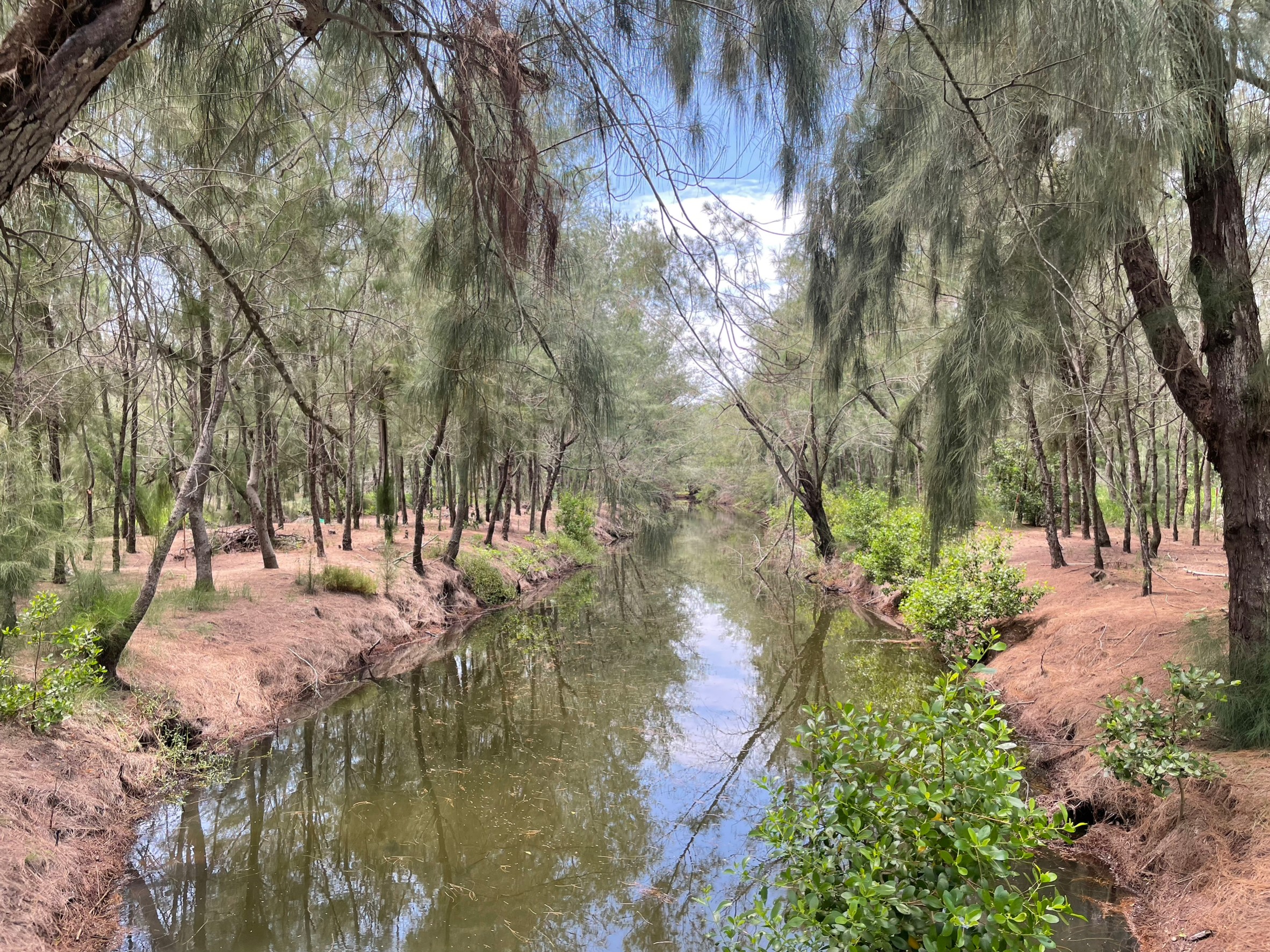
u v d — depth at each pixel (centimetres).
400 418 1086
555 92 250
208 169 310
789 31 229
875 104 398
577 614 1448
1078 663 725
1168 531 1639
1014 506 1758
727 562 2227
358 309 649
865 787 310
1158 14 244
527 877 527
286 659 868
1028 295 353
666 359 927
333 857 550
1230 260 476
